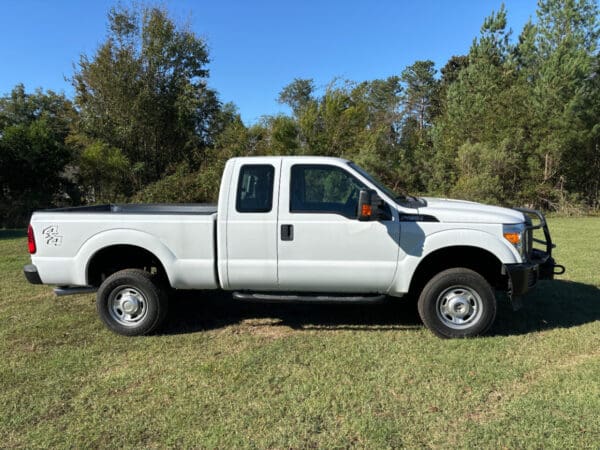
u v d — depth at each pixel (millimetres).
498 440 2895
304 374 3865
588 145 18125
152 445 2918
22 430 3113
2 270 8148
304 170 4672
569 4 17922
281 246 4594
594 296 5996
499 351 4246
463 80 21594
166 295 4855
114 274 4859
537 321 5055
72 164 20094
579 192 19266
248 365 4062
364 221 4492
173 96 21844
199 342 4648
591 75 17688
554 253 9000
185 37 21984
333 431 3035
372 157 18469
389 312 5555
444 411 3250
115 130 21078
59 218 4824
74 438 3004
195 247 4711
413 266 4488
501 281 4961
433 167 19500
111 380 3805
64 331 4984
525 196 18859
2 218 16812
